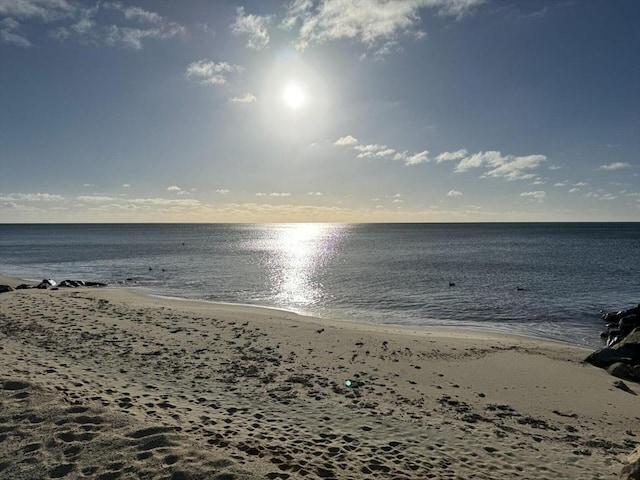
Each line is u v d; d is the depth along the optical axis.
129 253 70.56
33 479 5.50
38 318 17.08
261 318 19.12
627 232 166.38
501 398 11.07
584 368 13.85
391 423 8.92
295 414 9.03
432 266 48.97
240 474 5.68
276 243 105.19
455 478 6.74
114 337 14.65
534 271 43.56
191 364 12.18
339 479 6.21
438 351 14.85
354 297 29.48
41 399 7.83
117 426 6.91
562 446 8.43
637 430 9.59
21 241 113.00
